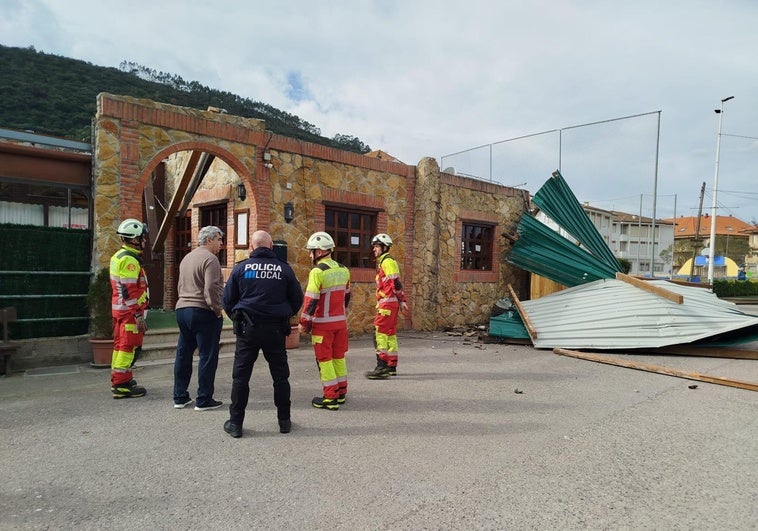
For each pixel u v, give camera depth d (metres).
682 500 3.26
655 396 5.92
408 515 3.02
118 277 5.59
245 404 4.48
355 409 5.34
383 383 6.57
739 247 72.69
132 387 5.80
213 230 5.38
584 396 5.90
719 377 6.59
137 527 2.88
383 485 3.45
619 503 3.21
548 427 4.75
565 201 11.86
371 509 3.10
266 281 4.50
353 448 4.17
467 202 13.65
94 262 7.60
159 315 10.64
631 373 7.21
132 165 7.71
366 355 8.80
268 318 4.43
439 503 3.18
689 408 5.42
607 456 4.02
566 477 3.60
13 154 7.20
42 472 3.66
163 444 4.25
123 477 3.57
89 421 4.87
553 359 8.35
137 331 5.74
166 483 3.47
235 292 4.54
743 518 3.02
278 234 9.68
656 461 3.92
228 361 8.01
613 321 9.12
